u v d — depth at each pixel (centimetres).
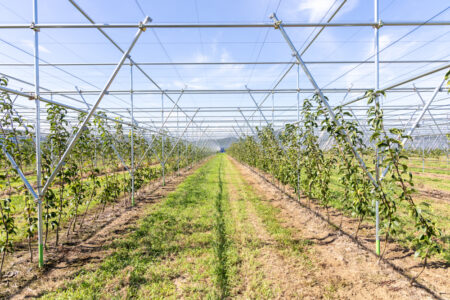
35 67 302
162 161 986
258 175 1244
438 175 1186
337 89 729
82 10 331
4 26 294
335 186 844
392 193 282
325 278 286
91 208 611
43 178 355
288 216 536
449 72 210
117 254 351
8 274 299
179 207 603
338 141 351
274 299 250
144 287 272
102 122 530
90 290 265
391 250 352
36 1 296
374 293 254
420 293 249
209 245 379
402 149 258
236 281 280
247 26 318
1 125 296
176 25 310
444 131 1625
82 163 481
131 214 556
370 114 295
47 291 266
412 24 306
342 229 441
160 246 374
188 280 286
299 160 614
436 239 379
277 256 343
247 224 476
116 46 486
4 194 711
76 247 380
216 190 827
